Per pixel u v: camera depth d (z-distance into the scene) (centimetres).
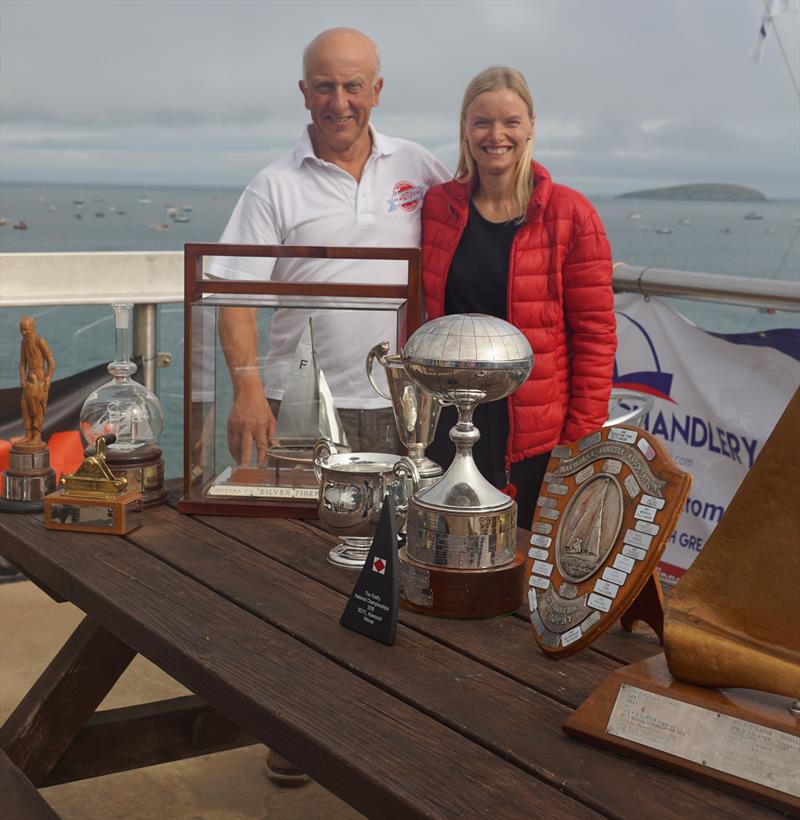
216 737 209
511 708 127
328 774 117
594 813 106
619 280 318
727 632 121
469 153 272
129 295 347
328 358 199
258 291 199
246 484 204
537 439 274
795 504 120
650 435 141
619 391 288
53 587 178
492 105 263
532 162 271
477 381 150
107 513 189
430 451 280
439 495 155
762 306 285
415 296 199
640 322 319
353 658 140
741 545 123
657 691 118
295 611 156
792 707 114
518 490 279
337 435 202
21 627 325
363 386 200
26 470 203
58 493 192
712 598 124
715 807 107
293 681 133
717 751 112
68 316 337
